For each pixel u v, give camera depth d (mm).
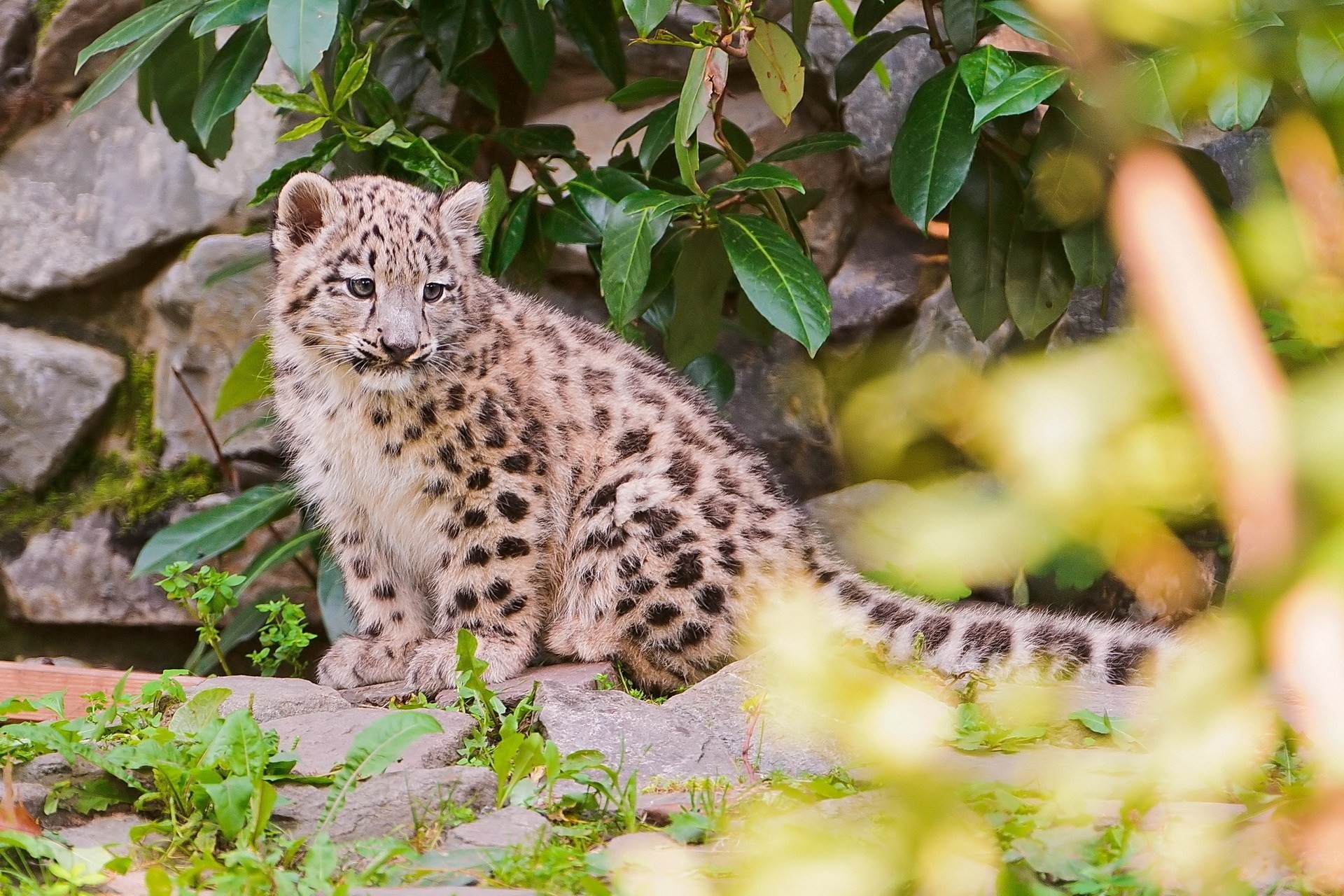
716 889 3975
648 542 8797
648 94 10859
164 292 12219
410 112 11547
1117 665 8539
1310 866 4047
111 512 12289
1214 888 3393
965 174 9273
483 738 6895
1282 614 1355
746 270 9234
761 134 12875
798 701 2014
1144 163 1492
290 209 8883
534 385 9000
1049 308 10516
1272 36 1997
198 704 6629
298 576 12352
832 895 1963
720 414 10055
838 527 11406
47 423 12289
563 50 12945
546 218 10914
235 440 12266
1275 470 1339
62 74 12578
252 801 5230
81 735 6539
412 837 5426
